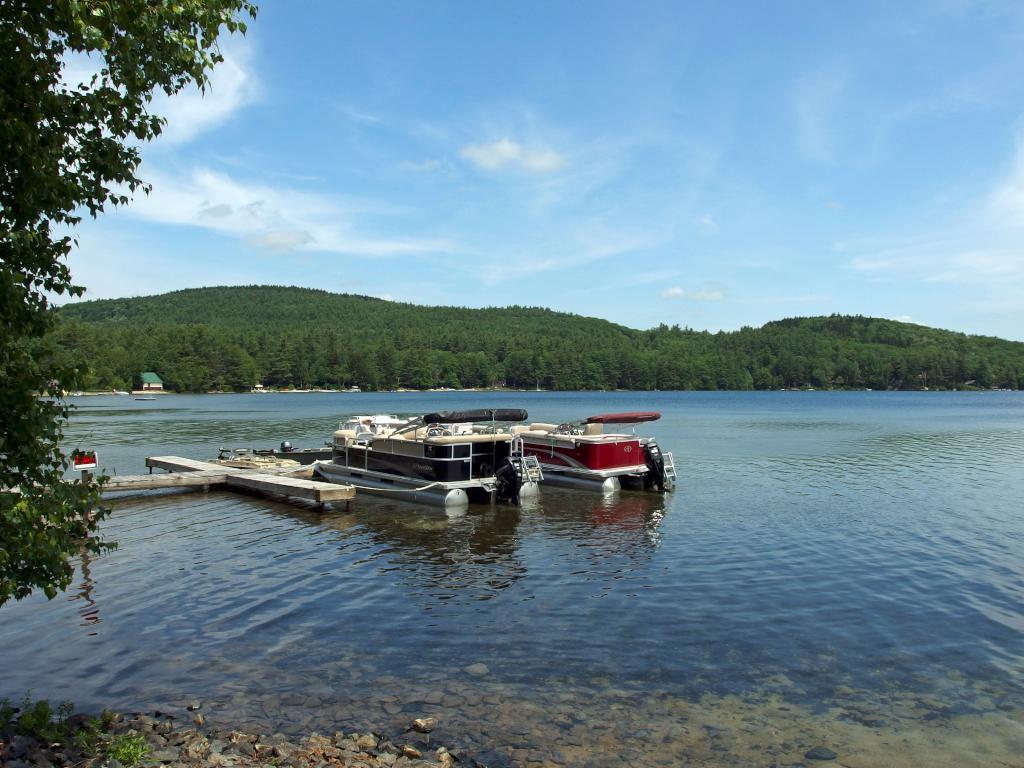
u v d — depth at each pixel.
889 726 7.57
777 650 9.62
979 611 11.16
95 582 12.69
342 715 7.82
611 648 9.68
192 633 10.24
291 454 29.61
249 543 15.78
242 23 6.70
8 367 5.62
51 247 5.94
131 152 6.42
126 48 5.89
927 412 85.31
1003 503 20.66
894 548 15.16
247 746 6.95
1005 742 7.24
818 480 25.67
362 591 12.23
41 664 9.15
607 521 18.28
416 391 177.12
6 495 5.76
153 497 21.86
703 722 7.65
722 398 147.25
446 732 7.43
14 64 5.46
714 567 13.73
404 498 21.12
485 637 10.09
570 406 104.75
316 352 165.88
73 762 6.54
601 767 6.77
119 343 151.75
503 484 20.50
